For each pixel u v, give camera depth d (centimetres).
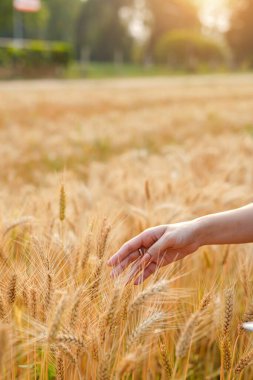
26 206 362
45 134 1155
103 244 247
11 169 696
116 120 1458
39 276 230
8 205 402
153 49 8344
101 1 7950
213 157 741
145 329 199
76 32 8125
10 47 4491
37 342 208
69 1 9262
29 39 8894
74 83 4184
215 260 311
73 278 234
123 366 185
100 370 192
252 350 224
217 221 235
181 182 482
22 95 2512
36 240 254
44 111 1802
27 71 4669
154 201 408
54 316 184
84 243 245
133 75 5953
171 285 278
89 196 416
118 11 8019
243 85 3766
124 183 478
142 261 230
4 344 174
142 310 224
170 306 260
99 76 5522
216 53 6938
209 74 6500
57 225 306
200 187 483
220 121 1446
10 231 303
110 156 940
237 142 847
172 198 424
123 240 336
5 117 1537
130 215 387
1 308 210
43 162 839
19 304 238
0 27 6650
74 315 201
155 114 1585
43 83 4097
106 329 199
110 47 7994
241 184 545
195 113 1623
